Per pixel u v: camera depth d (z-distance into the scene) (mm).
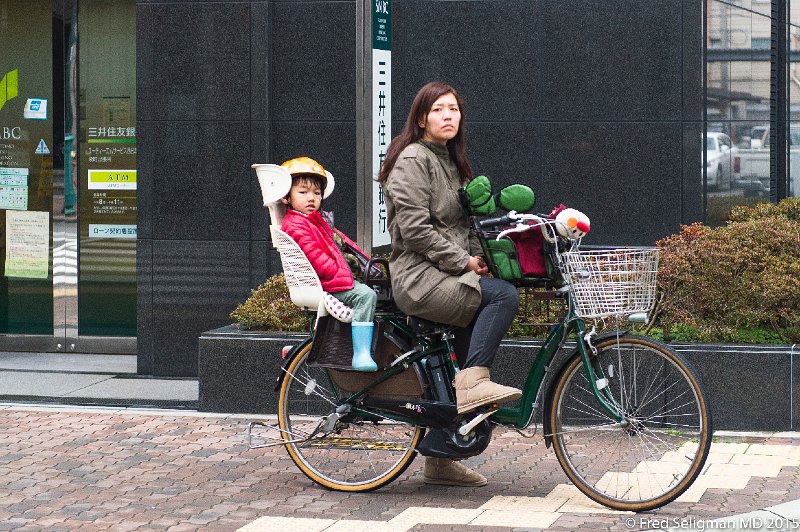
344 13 10375
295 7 10406
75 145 11836
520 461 7445
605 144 10141
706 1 10031
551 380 6430
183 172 10523
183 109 10492
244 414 8953
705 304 8539
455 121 6375
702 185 10062
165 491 6703
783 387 8102
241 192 10469
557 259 6168
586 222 6094
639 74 10078
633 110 10094
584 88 10141
